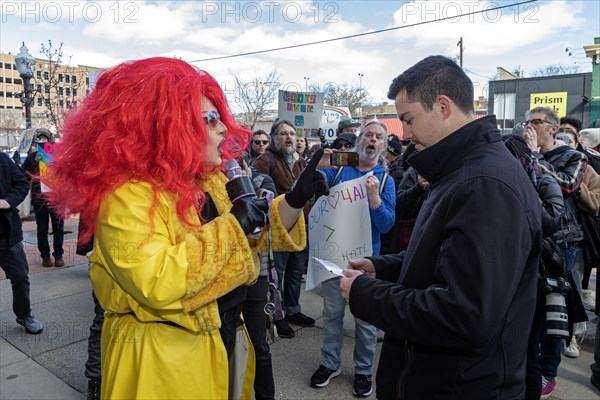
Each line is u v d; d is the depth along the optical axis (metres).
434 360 1.29
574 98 17.75
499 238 1.12
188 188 1.24
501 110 18.89
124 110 1.19
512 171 1.21
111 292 1.31
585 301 4.50
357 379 2.90
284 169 4.29
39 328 3.76
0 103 42.12
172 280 1.11
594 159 3.94
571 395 2.94
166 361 1.24
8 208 3.46
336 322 2.98
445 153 1.31
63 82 16.77
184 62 1.33
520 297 1.27
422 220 1.38
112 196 1.17
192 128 1.24
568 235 3.27
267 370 2.50
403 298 1.23
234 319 1.47
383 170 3.04
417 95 1.34
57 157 1.27
